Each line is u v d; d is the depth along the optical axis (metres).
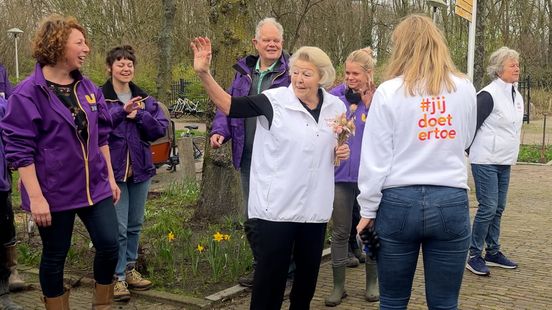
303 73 3.25
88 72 20.58
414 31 2.95
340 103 3.46
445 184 2.84
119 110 4.36
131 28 22.22
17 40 26.08
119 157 4.43
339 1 23.33
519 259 5.81
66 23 3.45
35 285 4.95
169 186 9.21
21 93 3.34
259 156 3.35
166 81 16.83
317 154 3.28
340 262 4.51
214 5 6.64
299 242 3.41
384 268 2.98
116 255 3.72
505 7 31.09
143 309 4.41
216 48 6.65
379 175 2.88
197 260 5.01
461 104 2.88
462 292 4.83
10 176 4.25
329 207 3.37
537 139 18.86
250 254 5.07
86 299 4.64
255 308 3.34
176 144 11.38
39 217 3.38
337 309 4.44
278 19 13.18
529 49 32.41
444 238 2.87
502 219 7.75
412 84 2.86
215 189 6.74
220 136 4.56
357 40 25.53
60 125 3.41
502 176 5.40
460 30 27.09
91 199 3.55
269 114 3.25
